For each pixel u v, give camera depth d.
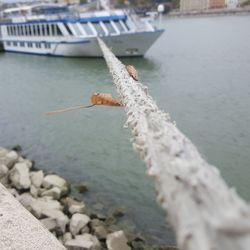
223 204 1.40
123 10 34.38
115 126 17.28
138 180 12.56
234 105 18.47
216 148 14.31
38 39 38.88
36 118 19.84
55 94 23.89
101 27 33.50
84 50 34.03
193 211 1.50
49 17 37.56
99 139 16.16
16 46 43.50
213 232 1.31
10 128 18.95
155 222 10.17
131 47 31.69
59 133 17.41
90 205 11.30
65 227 9.46
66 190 12.01
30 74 30.62
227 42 33.09
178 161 1.87
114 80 5.20
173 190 1.74
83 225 9.58
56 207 10.48
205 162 1.93
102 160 14.30
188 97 20.28
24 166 13.27
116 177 12.94
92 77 27.16
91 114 18.97
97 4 35.59
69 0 53.41
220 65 26.08
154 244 9.26
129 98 3.64
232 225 1.22
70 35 34.66
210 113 17.78
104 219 10.42
